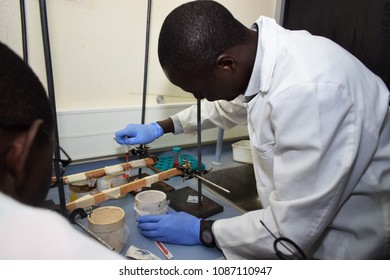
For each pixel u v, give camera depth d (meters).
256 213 0.87
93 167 1.34
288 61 0.80
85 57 1.29
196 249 0.90
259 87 0.87
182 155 1.52
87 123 1.30
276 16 1.83
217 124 1.35
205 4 0.77
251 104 0.91
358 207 0.87
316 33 1.74
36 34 1.17
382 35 1.48
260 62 0.85
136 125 1.24
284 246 0.76
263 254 0.82
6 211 0.31
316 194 0.72
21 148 0.36
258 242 0.80
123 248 0.85
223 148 1.77
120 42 1.35
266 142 0.87
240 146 1.58
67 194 1.07
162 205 1.00
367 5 1.51
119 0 1.30
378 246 0.85
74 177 0.94
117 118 1.37
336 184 0.71
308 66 0.75
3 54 0.37
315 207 0.73
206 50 0.75
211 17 0.76
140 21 1.38
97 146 1.35
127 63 1.40
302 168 0.71
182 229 0.90
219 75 0.81
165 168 1.32
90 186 1.02
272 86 0.83
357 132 0.73
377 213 0.86
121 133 1.21
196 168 1.18
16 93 0.36
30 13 1.13
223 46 0.77
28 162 0.38
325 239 0.90
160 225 0.91
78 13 1.23
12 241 0.29
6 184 0.36
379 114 0.80
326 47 0.82
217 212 1.09
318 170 0.71
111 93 1.40
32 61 1.18
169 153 1.59
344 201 0.84
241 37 0.83
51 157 0.44
